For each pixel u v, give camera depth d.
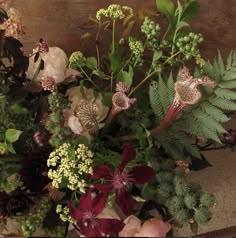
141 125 0.94
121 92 0.86
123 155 0.82
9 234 0.91
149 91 0.94
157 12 1.03
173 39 0.91
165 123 0.89
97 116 0.89
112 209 0.84
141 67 1.00
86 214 0.80
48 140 0.88
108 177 0.81
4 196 0.88
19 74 0.91
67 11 1.04
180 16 0.91
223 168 1.07
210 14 1.08
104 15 0.94
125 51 0.98
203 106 0.93
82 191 0.81
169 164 0.91
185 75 0.86
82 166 0.81
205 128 0.93
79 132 0.87
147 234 0.79
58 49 0.93
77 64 0.91
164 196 0.84
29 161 0.89
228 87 0.92
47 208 0.88
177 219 0.83
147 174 0.82
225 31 1.08
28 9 1.03
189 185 0.83
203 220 0.81
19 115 0.90
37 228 0.89
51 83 0.87
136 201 0.87
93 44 1.04
